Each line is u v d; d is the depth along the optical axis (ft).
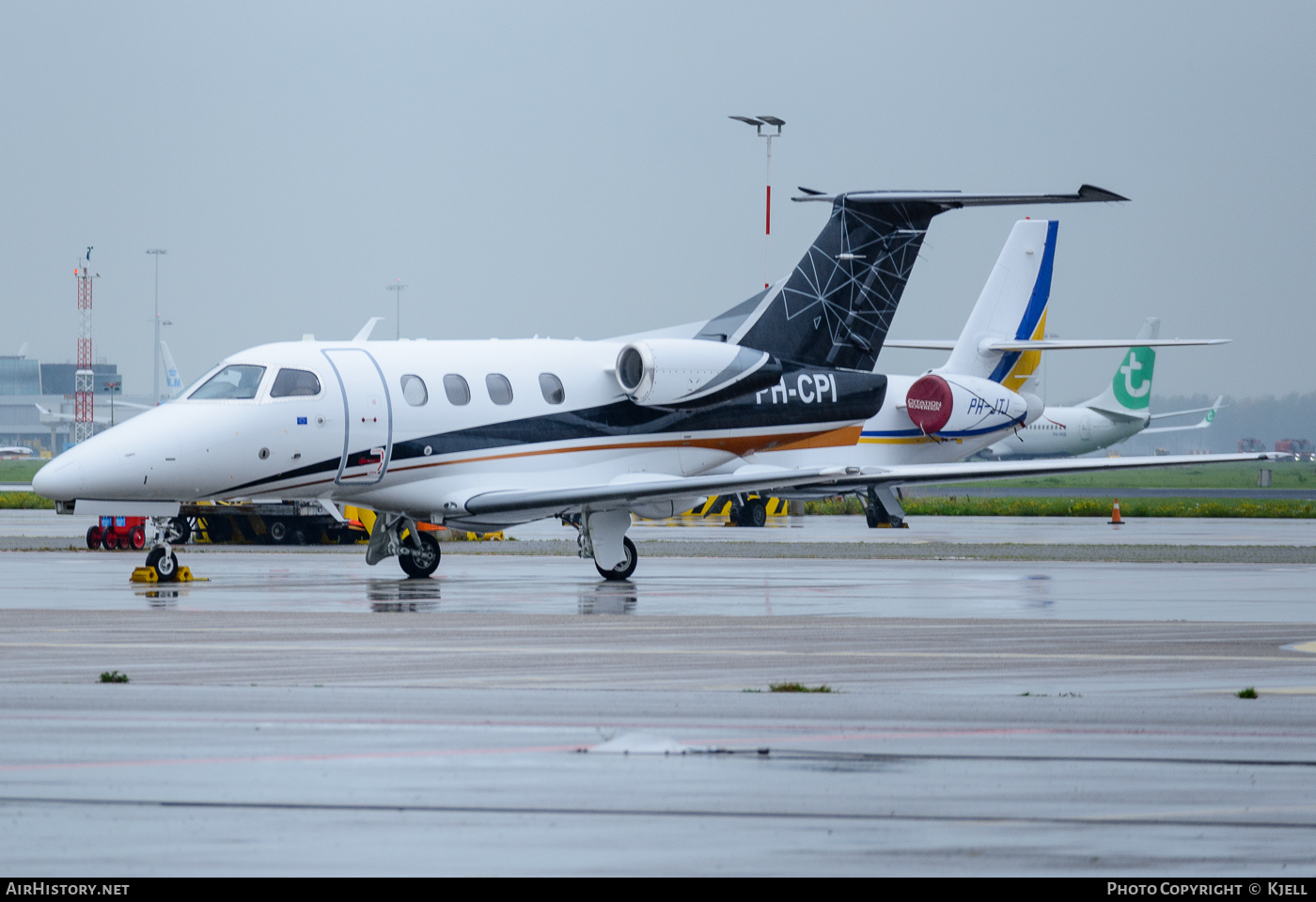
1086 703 144.87
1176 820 98.17
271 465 294.05
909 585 305.12
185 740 122.83
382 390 306.14
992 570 357.20
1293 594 285.64
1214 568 369.50
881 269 365.81
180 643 190.90
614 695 147.84
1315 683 159.63
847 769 113.29
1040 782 109.19
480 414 316.81
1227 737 127.44
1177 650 189.37
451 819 97.04
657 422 339.98
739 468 361.10
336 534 481.46
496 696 146.82
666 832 94.32
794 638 201.16
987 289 552.82
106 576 317.83
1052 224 558.97
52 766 112.68
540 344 337.52
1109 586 305.12
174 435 284.41
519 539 510.17
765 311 354.33
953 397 536.83
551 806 100.78
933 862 88.17
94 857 88.12
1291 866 87.76
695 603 257.55
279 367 297.33
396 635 201.46
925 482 304.50
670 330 360.48
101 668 165.89
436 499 313.73
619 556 316.40
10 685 152.15
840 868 86.74
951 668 170.71
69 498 277.44
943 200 346.33
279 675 161.38
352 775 109.91
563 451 327.47
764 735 127.13
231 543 490.08
